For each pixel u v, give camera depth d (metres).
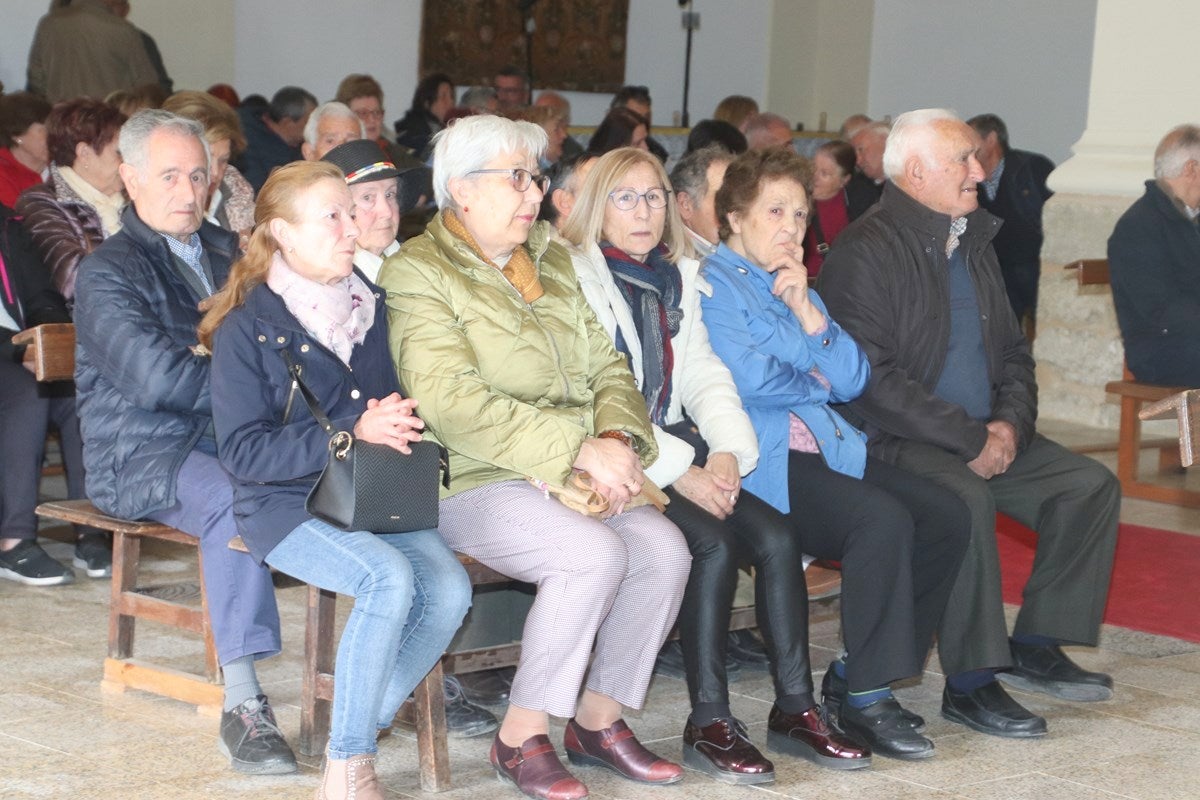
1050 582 3.97
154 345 3.42
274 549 3.05
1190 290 6.09
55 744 3.34
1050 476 4.00
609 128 7.03
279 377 3.05
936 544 3.67
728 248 3.85
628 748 3.30
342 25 12.23
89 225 4.80
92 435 3.55
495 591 3.68
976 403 4.11
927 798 3.24
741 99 9.38
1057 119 12.45
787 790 3.27
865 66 14.12
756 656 4.14
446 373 3.18
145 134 3.55
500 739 3.19
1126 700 4.00
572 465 3.14
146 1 10.98
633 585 3.24
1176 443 6.89
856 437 3.76
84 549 4.83
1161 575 5.19
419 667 3.05
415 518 2.96
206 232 3.78
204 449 3.52
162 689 3.64
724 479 3.48
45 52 9.03
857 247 3.99
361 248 3.78
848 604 3.53
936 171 3.95
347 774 2.93
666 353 3.69
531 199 3.31
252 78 11.77
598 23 13.70
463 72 13.02
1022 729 3.67
